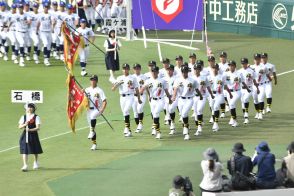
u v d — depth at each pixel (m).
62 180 59.66
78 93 66.44
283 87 88.19
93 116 66.81
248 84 75.06
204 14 105.12
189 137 70.38
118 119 77.44
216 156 50.97
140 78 71.12
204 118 77.62
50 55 105.88
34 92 64.31
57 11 100.31
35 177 60.56
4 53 103.12
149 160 64.06
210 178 50.78
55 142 70.44
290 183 51.97
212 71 72.88
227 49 107.38
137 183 58.53
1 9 101.25
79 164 63.66
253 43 110.81
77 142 70.25
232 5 117.81
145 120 77.38
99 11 118.50
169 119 74.75
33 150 61.72
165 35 119.06
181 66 72.69
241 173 51.19
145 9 107.69
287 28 112.12
